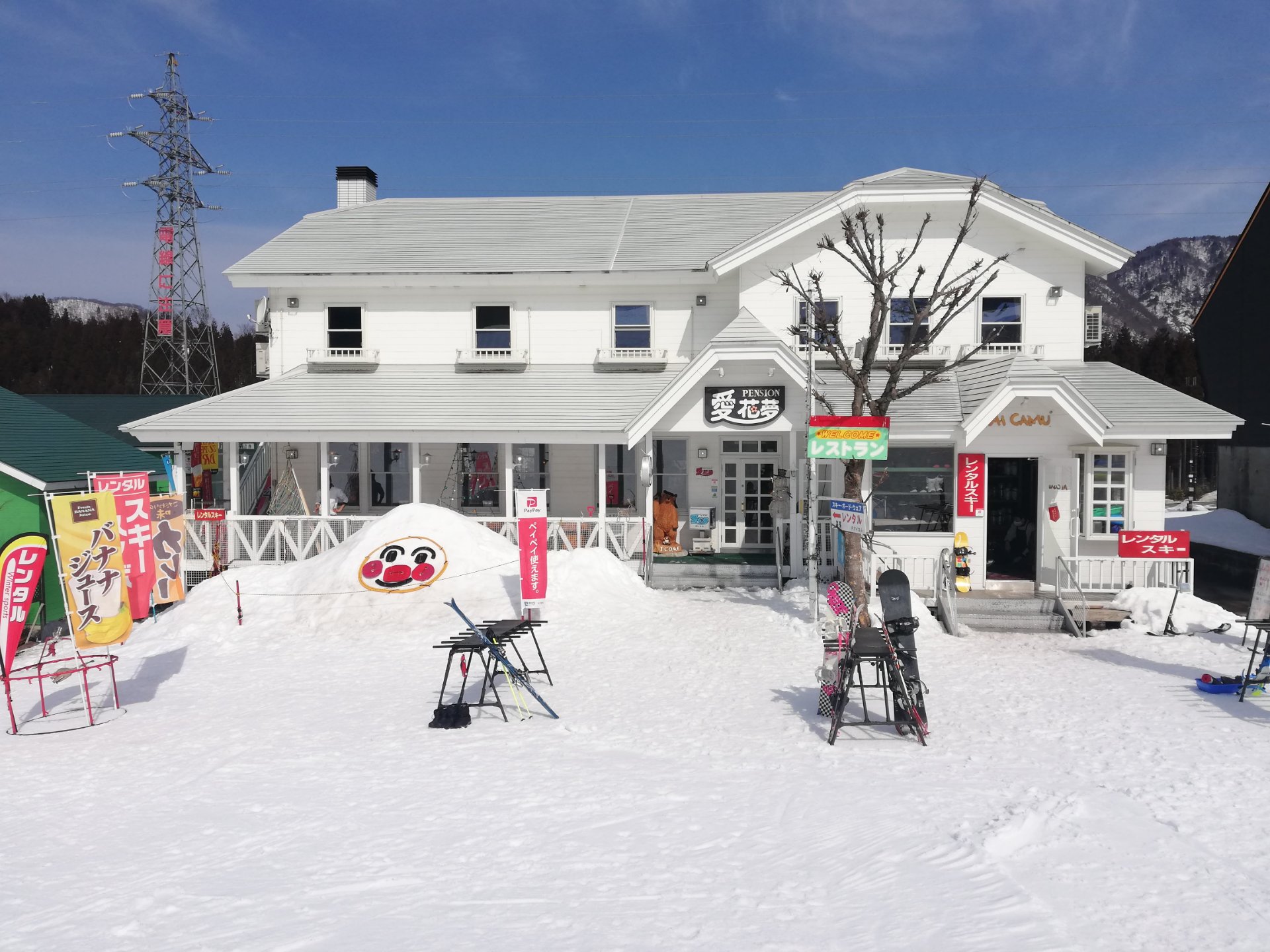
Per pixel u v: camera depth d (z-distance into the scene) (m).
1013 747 8.60
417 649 13.73
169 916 5.40
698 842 6.40
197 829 6.90
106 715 10.77
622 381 20.23
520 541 14.45
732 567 17.95
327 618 15.19
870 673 11.70
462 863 6.09
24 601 10.52
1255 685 10.46
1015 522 18.38
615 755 8.60
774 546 20.22
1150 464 16.08
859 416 14.25
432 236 22.95
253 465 21.53
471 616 15.10
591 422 18.11
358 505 21.33
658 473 20.66
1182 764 7.96
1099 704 10.11
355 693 11.40
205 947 5.00
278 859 6.27
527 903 5.45
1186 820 6.66
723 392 17.73
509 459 18.52
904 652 9.18
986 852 6.09
